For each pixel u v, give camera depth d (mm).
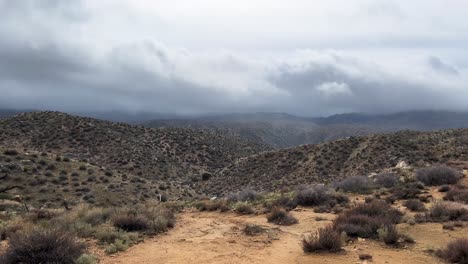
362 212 17734
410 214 19047
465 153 68500
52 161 58812
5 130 93438
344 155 84125
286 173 83125
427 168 31125
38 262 11172
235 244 15234
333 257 12828
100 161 86750
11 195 39219
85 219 18453
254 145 145375
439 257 12523
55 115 104875
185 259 13078
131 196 54688
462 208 18047
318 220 19344
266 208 23484
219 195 74375
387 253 13125
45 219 19688
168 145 106875
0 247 13539
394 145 81125
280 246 14812
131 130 110500
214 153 114125
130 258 13195
